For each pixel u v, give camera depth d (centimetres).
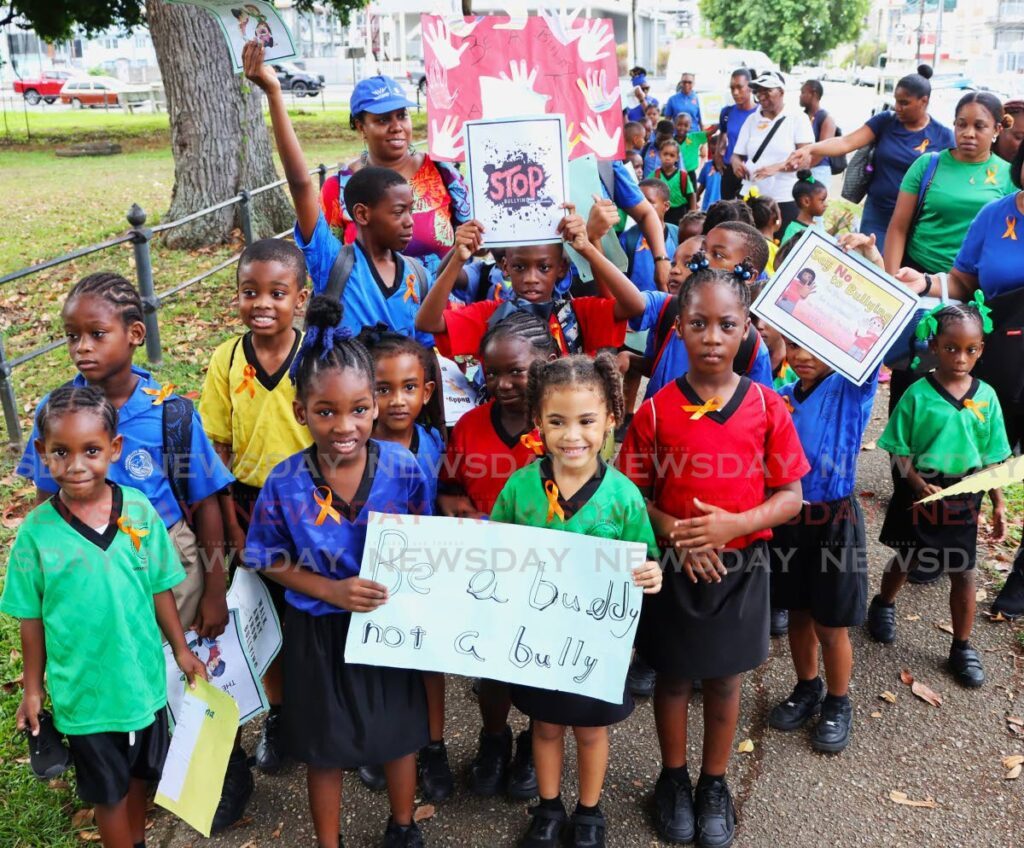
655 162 1052
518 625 280
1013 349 409
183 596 300
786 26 5444
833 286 316
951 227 498
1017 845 303
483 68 358
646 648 305
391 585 280
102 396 264
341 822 319
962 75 3362
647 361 451
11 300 916
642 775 337
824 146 621
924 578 452
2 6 1831
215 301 906
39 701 267
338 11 1905
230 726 280
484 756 332
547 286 350
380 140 464
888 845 304
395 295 381
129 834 281
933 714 366
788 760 343
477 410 323
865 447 604
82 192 1577
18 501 519
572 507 281
